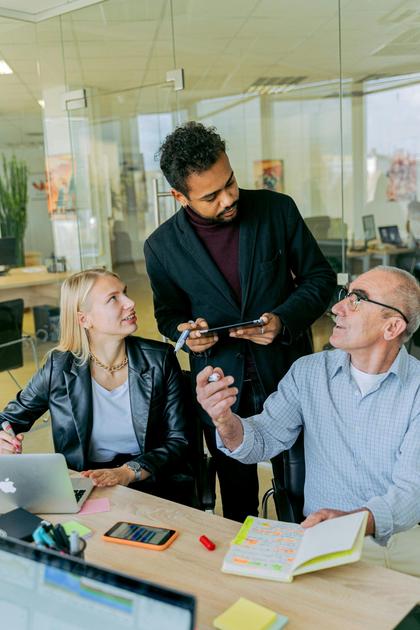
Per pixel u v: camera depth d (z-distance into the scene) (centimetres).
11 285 627
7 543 88
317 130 406
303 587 117
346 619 108
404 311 154
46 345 639
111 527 144
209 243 208
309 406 173
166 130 448
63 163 506
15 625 87
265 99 412
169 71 433
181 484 201
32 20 476
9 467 148
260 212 209
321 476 170
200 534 140
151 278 226
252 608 109
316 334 384
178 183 185
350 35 371
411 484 149
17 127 988
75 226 518
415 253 417
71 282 202
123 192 488
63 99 487
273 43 395
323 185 416
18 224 924
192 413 218
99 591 81
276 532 135
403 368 160
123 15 436
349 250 419
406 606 111
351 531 123
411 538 167
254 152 427
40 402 210
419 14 353
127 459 207
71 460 204
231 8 397
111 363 206
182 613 75
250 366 211
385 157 404
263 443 175
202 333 193
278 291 212
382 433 160
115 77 459
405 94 377
